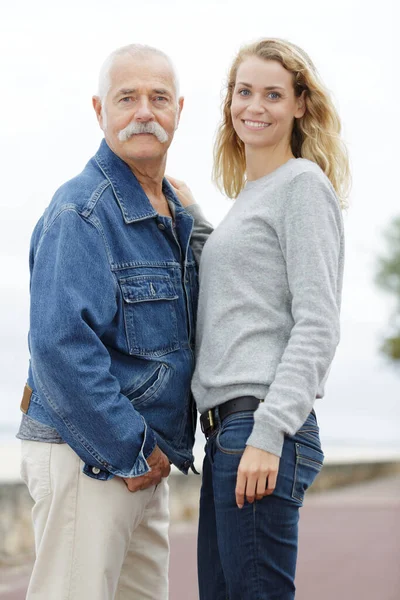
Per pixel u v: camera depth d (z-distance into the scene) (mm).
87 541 3910
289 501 3711
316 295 3705
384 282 33750
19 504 8703
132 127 4113
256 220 3887
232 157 4551
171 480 12305
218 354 3865
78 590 3904
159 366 4051
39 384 3818
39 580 3969
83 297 3789
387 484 19062
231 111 4156
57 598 3912
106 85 4211
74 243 3846
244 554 3721
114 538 3934
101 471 3883
